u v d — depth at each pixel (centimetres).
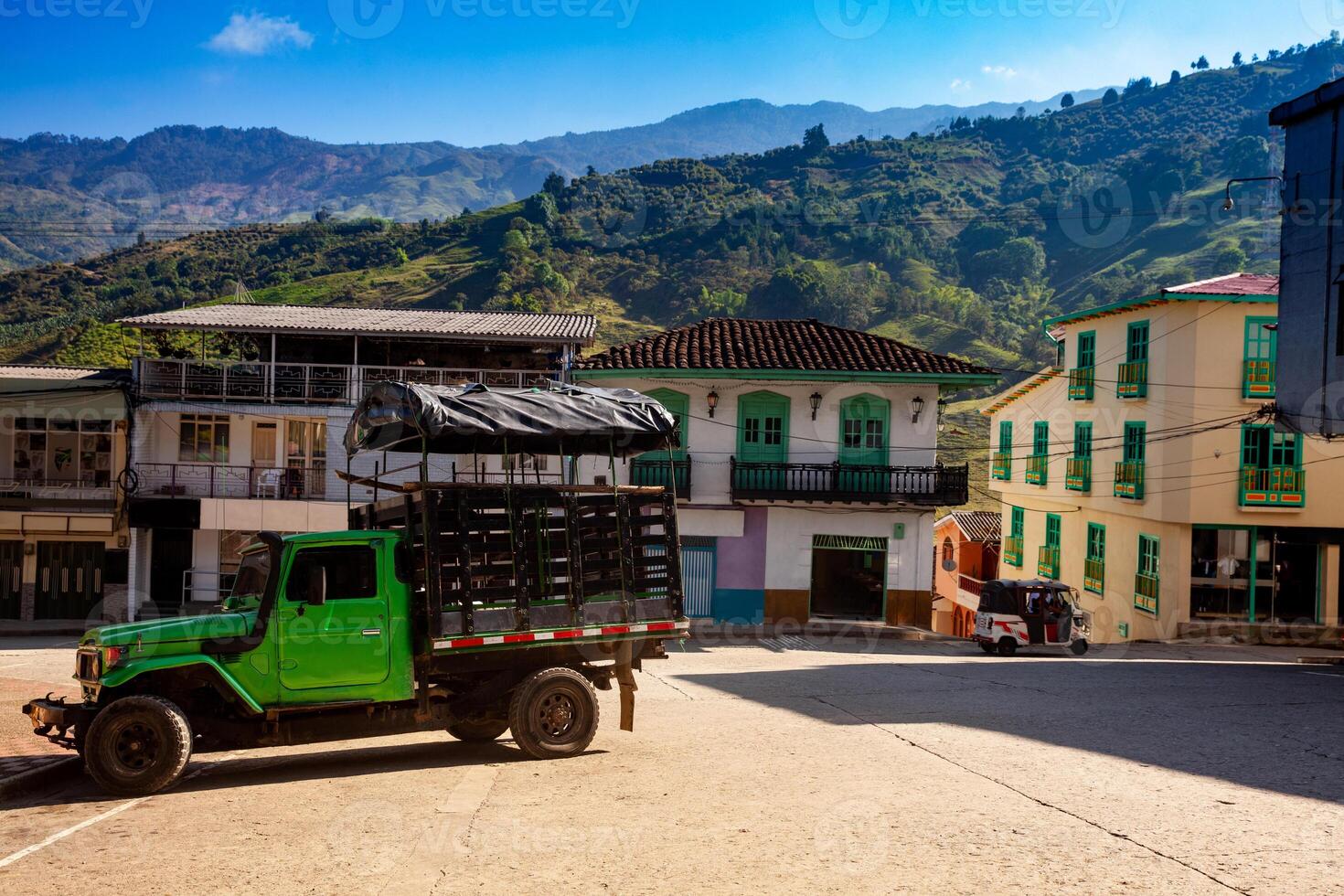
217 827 757
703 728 1181
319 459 3034
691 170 18675
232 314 3120
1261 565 2902
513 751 1070
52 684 1681
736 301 12144
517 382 3042
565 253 14112
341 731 980
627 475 2823
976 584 3991
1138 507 3002
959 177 18538
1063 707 1323
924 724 1185
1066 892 579
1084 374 3388
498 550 998
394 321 3114
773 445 2892
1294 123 2130
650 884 600
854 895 577
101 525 2986
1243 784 856
